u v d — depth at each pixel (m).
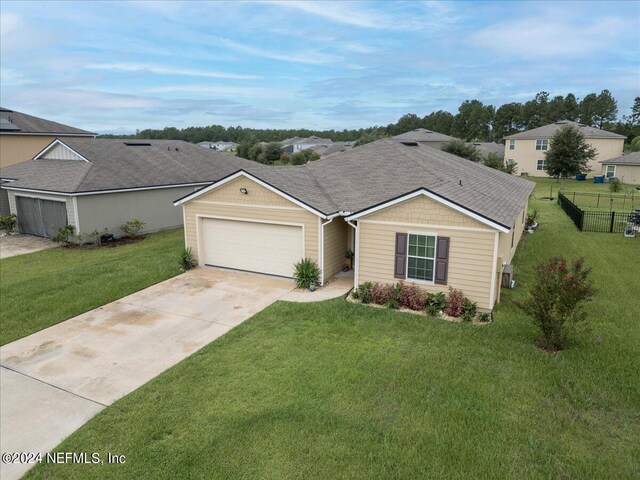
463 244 11.66
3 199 24.56
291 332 10.55
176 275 15.59
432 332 10.37
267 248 15.25
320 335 10.34
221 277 15.30
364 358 9.13
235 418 7.21
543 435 6.64
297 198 13.99
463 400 7.55
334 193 16.03
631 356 8.98
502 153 64.44
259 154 80.69
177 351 9.83
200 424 7.11
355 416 7.18
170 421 7.22
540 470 5.95
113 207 22.02
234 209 15.44
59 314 11.98
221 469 6.11
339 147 89.19
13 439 6.99
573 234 21.77
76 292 13.70
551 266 9.37
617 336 9.93
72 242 21.28
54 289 14.03
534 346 9.53
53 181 21.80
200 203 16.09
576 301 8.95
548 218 26.92
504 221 11.48
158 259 17.61
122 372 8.95
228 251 16.09
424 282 12.35
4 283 15.01
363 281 13.20
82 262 17.73
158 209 24.38
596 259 16.75
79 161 23.69
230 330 10.84
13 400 8.04
